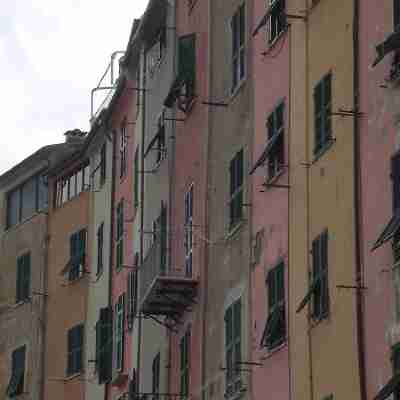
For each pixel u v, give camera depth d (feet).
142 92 165.27
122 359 165.68
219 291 128.98
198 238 136.26
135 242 163.32
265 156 115.24
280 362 111.96
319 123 107.55
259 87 122.42
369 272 96.27
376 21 98.63
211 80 136.98
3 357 198.49
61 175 194.29
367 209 97.40
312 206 107.45
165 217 148.97
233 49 130.93
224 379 124.98
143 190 160.66
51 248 193.98
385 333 93.30
